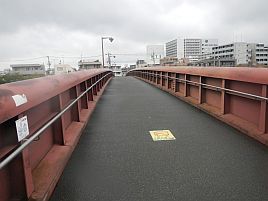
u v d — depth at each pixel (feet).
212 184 10.92
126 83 74.18
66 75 17.22
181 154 14.39
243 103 19.24
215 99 24.80
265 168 12.43
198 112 25.76
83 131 19.56
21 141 8.54
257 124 17.33
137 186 10.89
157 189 10.61
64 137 14.87
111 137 17.95
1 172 8.39
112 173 12.19
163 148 15.46
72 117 19.86
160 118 23.44
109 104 32.09
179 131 19.01
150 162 13.38
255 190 10.39
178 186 10.80
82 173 12.28
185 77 33.60
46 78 12.57
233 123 19.49
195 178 11.48
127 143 16.55
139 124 21.42
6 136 8.41
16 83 9.25
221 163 13.06
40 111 11.94
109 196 10.19
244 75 17.28
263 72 15.52
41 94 10.25
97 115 25.34
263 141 15.60
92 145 16.31
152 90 49.62
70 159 14.02
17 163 8.92
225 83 21.27
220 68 22.25
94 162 13.55
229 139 16.88
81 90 25.00
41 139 12.42
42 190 9.80
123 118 23.79
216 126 20.16
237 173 11.91
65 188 10.91
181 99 34.65
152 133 18.65
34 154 11.46
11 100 7.65
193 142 16.42
